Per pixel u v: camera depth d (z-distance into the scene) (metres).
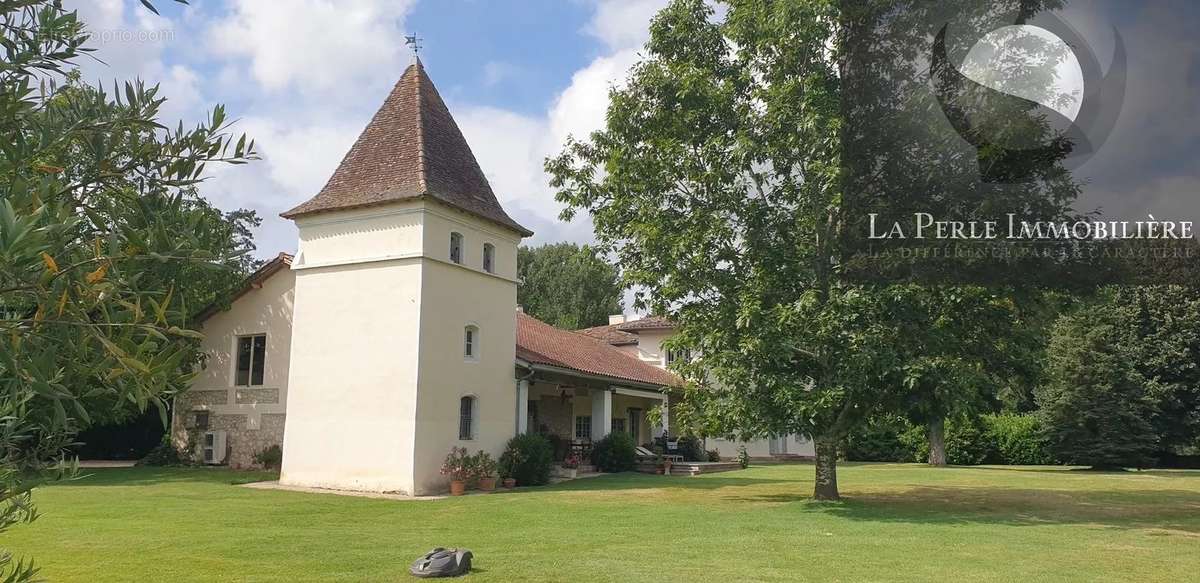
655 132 17.25
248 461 25.81
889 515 15.23
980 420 16.44
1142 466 33.16
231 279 24.86
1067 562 10.26
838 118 14.58
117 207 3.22
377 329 20.36
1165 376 33.50
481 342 22.06
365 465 19.84
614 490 20.75
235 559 9.98
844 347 15.05
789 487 21.72
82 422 3.01
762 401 15.33
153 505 15.66
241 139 3.56
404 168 21.47
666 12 17.77
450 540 11.78
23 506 3.25
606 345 36.66
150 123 3.41
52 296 2.54
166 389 2.90
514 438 22.70
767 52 16.64
